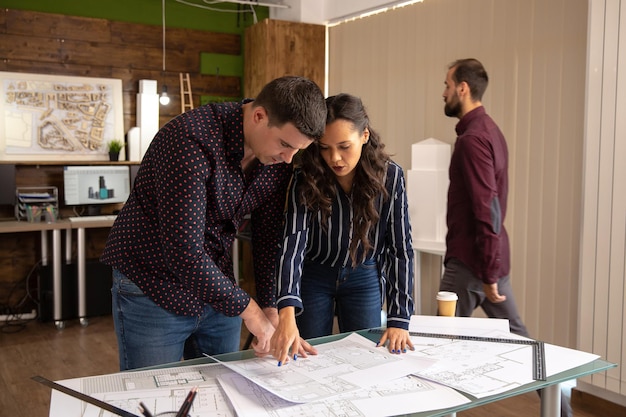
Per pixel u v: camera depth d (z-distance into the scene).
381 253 2.21
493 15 4.03
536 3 3.75
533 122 3.79
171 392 1.46
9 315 5.08
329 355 1.72
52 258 4.82
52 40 5.16
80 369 3.92
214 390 1.48
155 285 1.79
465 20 4.24
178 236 1.58
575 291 3.58
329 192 1.92
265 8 6.12
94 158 5.31
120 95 5.41
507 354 1.75
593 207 3.20
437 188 4.03
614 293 3.11
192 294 1.82
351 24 5.34
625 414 3.20
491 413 3.26
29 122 5.07
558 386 1.62
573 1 3.55
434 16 4.48
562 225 3.64
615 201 3.09
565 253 3.63
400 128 4.84
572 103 3.57
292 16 5.75
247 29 5.77
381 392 1.46
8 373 3.84
